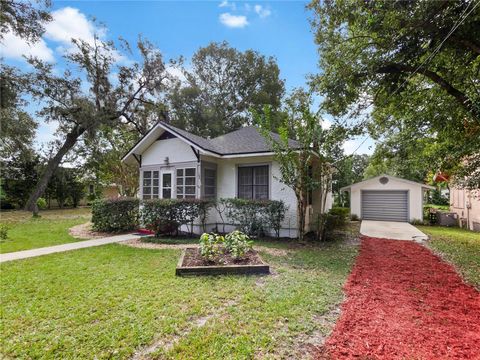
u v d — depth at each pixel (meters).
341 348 2.80
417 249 7.88
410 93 8.38
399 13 6.08
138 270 5.43
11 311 3.59
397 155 10.75
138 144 11.65
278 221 9.14
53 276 5.04
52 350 2.76
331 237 9.62
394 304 3.94
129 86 22.14
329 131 8.92
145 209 9.91
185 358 2.63
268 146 9.31
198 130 28.94
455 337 3.05
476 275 5.40
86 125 19.20
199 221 10.05
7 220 15.25
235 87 31.98
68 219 15.94
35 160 22.97
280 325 3.26
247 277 5.03
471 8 5.40
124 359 2.63
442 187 18.45
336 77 7.73
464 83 7.64
